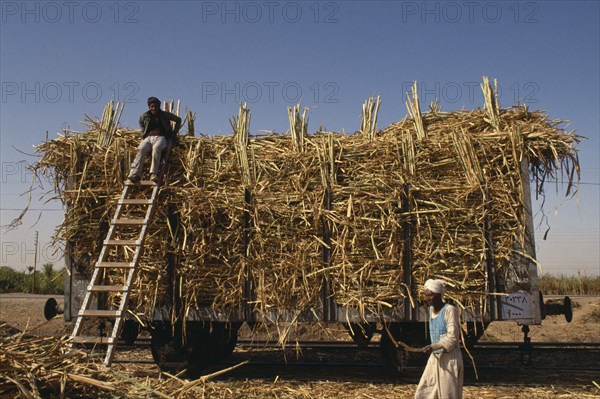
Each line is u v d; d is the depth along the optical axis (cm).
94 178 791
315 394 699
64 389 491
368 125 783
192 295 757
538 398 686
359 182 747
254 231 757
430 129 773
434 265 727
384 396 688
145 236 749
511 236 725
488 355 997
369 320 730
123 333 804
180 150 791
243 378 811
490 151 741
